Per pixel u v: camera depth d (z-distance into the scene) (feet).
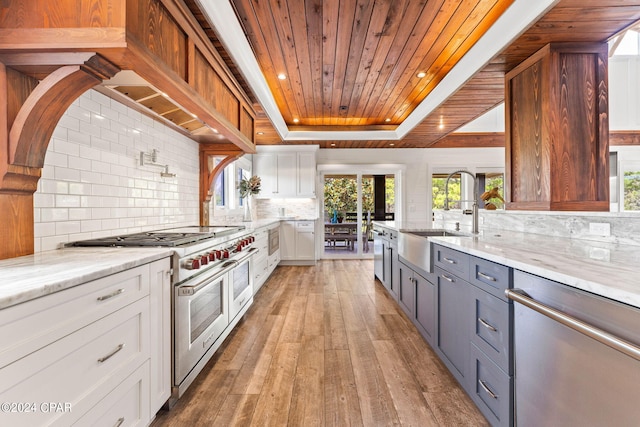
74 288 3.28
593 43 7.36
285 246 18.88
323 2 7.34
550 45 7.36
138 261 4.41
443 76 11.65
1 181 4.18
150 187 8.32
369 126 18.25
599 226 5.97
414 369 6.79
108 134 6.62
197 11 6.09
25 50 3.79
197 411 5.41
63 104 4.33
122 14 3.75
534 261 3.95
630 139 19.08
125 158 7.23
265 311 10.57
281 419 5.21
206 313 6.63
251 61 8.86
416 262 8.29
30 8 3.73
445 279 6.63
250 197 19.13
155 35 4.52
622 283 2.78
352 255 21.27
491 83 9.71
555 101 7.35
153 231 8.14
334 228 21.62
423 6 7.52
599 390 2.84
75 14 3.74
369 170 21.03
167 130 9.21
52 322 3.00
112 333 3.90
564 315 3.14
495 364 4.65
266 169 19.49
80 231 5.86
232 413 5.36
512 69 8.75
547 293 3.54
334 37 8.90
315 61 10.36
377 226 14.61
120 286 4.08
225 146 11.40
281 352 7.60
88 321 3.49
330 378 6.45
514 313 4.20
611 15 6.28
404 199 20.95
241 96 9.52
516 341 4.15
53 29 3.73
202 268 6.42
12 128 4.17
